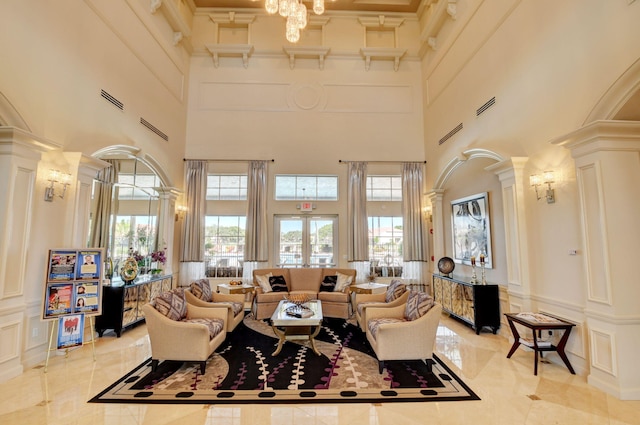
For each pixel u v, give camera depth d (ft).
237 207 24.07
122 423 7.77
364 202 23.88
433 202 22.74
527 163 13.07
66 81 12.60
